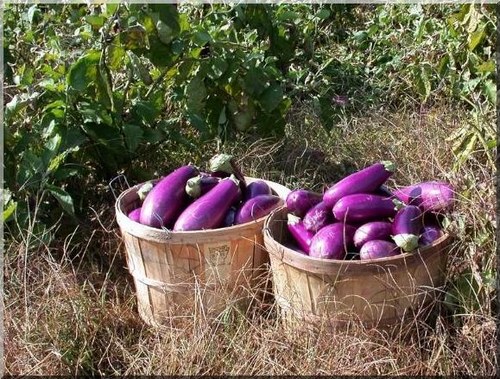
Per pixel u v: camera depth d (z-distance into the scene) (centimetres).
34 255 232
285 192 231
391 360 191
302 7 387
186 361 199
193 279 211
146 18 251
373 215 205
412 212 203
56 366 204
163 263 211
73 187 266
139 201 233
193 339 202
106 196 270
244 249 211
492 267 203
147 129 269
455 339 199
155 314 221
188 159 289
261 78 276
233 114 283
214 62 267
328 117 307
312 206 214
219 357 201
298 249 215
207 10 329
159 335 218
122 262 247
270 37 326
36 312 212
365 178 212
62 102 254
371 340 199
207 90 280
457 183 225
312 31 389
